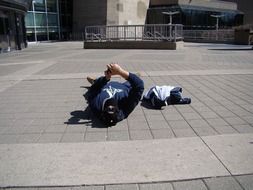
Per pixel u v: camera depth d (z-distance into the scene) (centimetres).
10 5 1883
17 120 484
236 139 385
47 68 1102
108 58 1438
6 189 283
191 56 1514
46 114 513
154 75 892
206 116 482
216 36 3197
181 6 3947
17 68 1120
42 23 3409
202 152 348
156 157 338
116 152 353
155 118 477
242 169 309
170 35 2014
